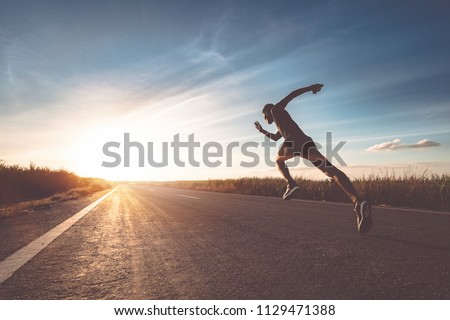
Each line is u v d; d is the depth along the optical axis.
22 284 2.71
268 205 8.88
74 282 2.74
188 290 2.50
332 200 10.94
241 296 2.37
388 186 9.27
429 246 3.57
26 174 16.02
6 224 6.21
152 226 5.63
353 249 3.55
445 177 8.65
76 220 6.58
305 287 2.48
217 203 9.84
